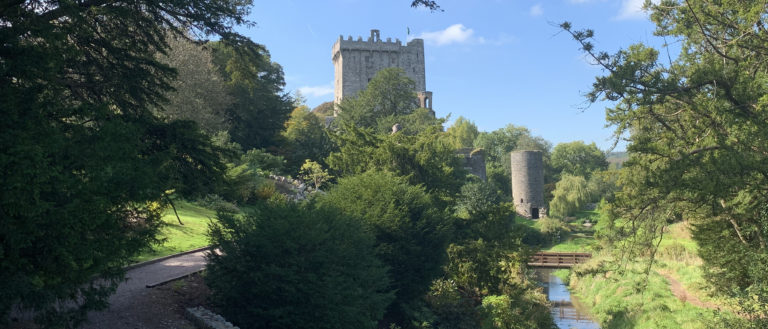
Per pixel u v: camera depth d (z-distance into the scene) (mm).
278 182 43344
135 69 12273
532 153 73625
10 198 6941
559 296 33750
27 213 7117
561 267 44562
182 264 18109
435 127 32875
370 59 104500
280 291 13109
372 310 16141
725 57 16453
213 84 43219
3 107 7410
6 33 7977
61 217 7453
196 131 12359
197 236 23531
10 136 7246
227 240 13805
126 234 9820
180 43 39625
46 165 7359
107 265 8945
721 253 19156
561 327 26000
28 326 9883
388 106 78062
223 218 14180
